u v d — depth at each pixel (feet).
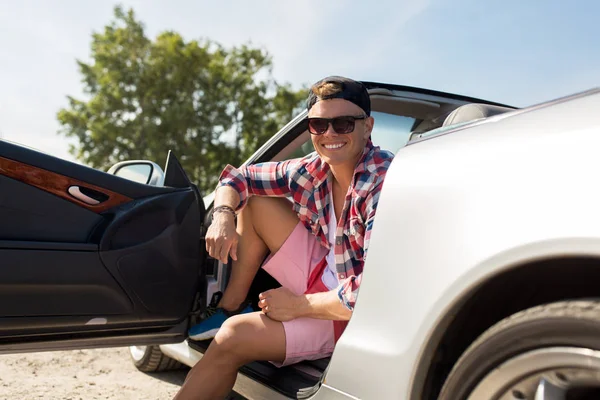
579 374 2.72
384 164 5.66
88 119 104.73
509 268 3.09
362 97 6.06
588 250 2.75
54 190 5.50
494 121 3.77
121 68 103.96
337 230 5.83
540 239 2.95
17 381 9.14
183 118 100.01
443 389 3.37
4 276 5.06
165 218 6.07
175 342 6.30
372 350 3.84
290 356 5.55
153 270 5.90
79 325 5.46
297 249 6.57
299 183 6.43
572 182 2.95
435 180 3.74
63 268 5.34
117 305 5.66
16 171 5.34
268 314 5.57
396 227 3.89
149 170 7.35
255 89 108.88
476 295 3.34
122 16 106.52
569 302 2.85
